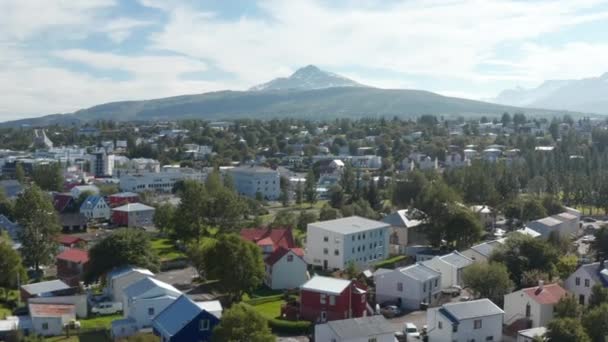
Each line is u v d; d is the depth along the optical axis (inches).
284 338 3238.2
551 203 6766.7
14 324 3316.9
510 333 3137.3
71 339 3270.2
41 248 5002.5
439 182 6835.6
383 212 7155.5
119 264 4160.9
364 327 2893.7
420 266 4045.3
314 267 4997.5
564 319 2795.3
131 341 2822.3
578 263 4384.8
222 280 3801.7
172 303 3213.6
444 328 3011.8
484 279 3666.3
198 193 5708.7
